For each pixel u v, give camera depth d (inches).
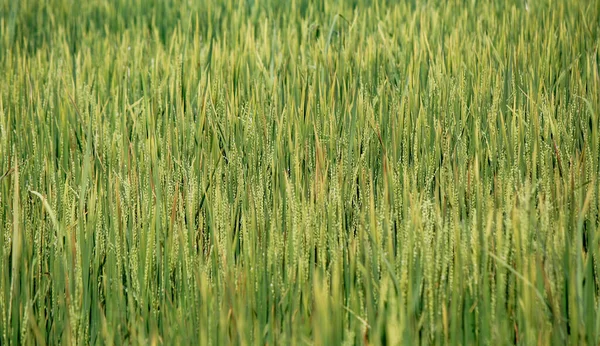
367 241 98.0
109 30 253.3
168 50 213.8
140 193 124.4
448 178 120.0
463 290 94.5
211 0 256.1
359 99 146.6
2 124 147.7
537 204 119.3
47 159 134.3
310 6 237.8
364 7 238.2
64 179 136.6
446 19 217.0
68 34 236.7
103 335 95.2
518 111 143.6
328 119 146.1
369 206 111.7
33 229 114.7
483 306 92.8
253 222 105.7
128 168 130.0
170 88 161.8
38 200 120.2
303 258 100.4
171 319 96.0
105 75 185.5
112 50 207.6
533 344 89.0
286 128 140.7
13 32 238.1
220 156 134.7
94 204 113.2
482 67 171.6
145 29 231.1
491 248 101.3
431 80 157.0
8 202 118.6
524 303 91.1
